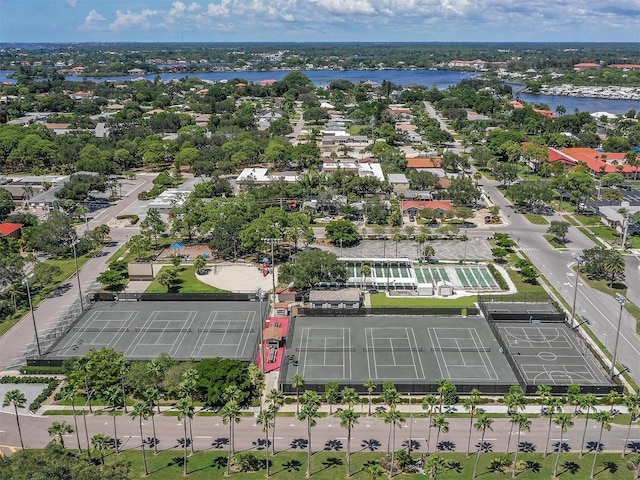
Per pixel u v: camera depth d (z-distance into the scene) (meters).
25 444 105.25
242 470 98.62
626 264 190.62
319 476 97.12
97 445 95.06
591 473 97.00
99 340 141.12
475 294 168.50
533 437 107.31
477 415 102.25
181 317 154.00
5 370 130.25
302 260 166.50
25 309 159.62
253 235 187.00
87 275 183.38
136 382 118.94
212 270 187.00
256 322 151.38
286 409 116.38
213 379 117.50
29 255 183.12
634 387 121.44
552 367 127.88
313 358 132.38
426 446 104.94
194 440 107.00
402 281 174.00
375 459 101.44
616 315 155.00
